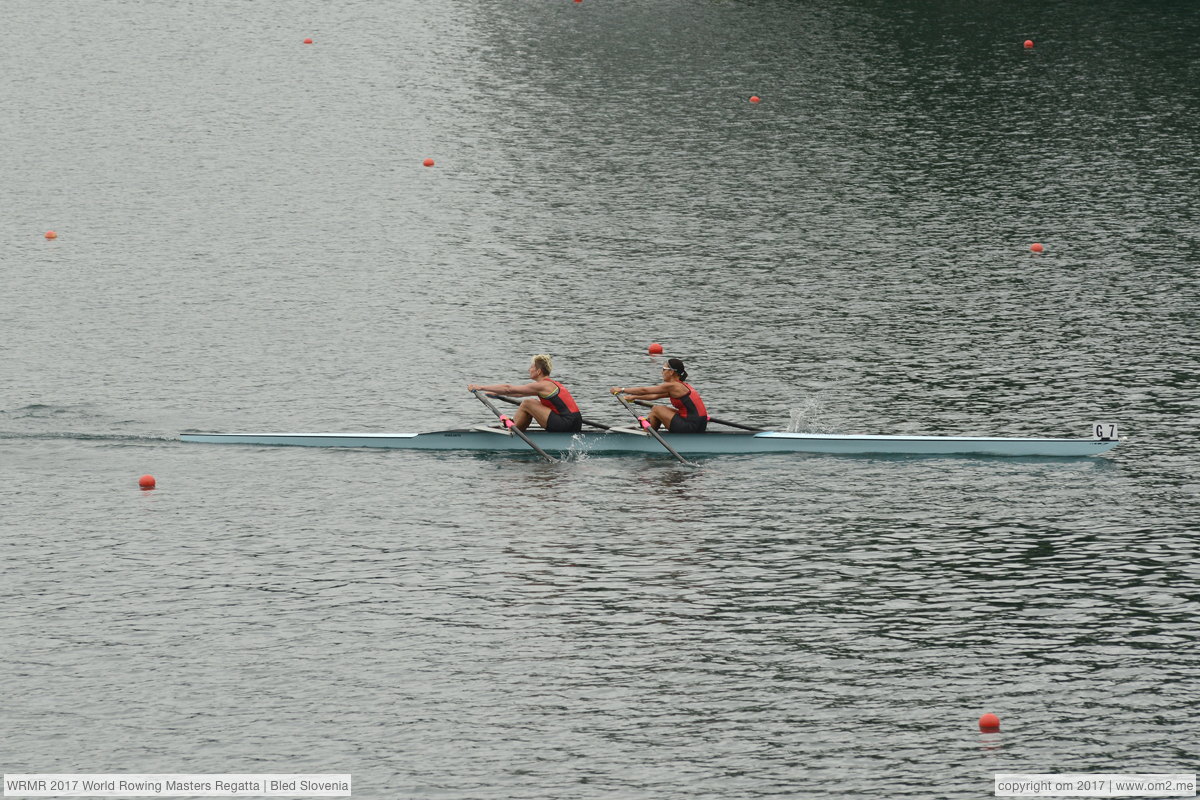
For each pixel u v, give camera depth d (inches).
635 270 5669.3
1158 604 2915.8
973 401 4237.2
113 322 5083.7
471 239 6122.1
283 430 4069.9
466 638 2805.1
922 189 6742.1
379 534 3339.1
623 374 4544.8
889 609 2915.8
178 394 4367.6
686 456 3885.3
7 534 3331.7
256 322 5083.7
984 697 2556.6
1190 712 2492.6
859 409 4190.5
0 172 7199.8
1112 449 3826.3
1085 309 5093.5
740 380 4463.6
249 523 3410.4
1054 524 3346.5
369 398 4343.0
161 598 2984.7
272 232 6259.8
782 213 6427.2
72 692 2588.6
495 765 2357.3
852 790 2276.1
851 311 5132.9
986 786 2284.7
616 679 2637.8
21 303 5295.3
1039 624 2837.1
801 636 2802.7
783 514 3444.9
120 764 2363.4
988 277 5502.0
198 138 7849.4
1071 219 6235.2
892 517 3412.9
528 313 5162.4
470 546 3262.8
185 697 2573.8
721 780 2306.8
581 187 6899.6
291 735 2450.8
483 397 3882.9
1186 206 6378.0
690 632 2824.8
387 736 2445.9
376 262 5816.9
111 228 6323.8
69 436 4015.8
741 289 5413.4
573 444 3909.9
